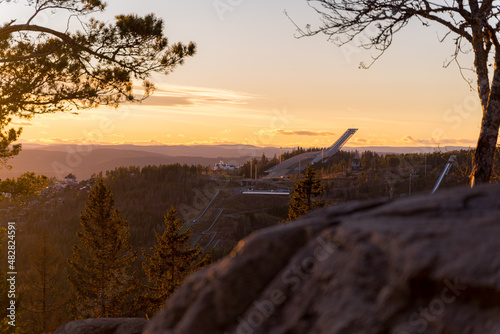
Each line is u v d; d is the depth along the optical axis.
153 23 15.73
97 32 15.62
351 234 2.27
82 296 35.84
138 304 35.06
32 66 15.52
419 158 183.25
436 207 2.50
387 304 1.97
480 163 8.69
